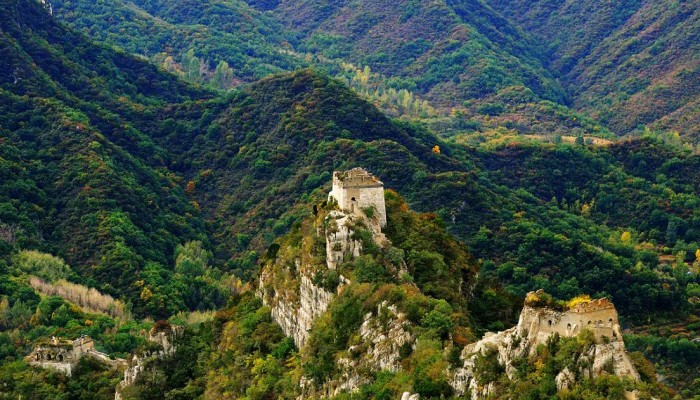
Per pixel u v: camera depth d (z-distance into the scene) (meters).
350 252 178.62
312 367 164.75
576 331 121.81
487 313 182.75
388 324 155.88
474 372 130.62
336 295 171.62
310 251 187.12
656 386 117.62
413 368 142.62
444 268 182.62
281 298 194.38
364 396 146.88
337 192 194.62
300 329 183.00
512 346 126.75
